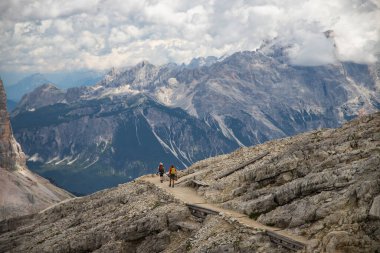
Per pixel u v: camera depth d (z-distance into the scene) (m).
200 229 51.84
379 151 48.91
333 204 43.38
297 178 53.72
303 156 56.78
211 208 55.53
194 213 57.41
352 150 52.69
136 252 57.00
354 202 42.09
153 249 55.53
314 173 49.34
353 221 39.41
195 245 49.47
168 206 59.28
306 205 45.97
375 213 37.97
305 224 44.62
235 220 49.28
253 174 58.19
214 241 47.47
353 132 56.56
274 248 43.44
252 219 50.22
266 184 56.50
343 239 36.97
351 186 43.47
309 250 38.72
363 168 45.16
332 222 41.84
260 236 45.12
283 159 58.31
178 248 51.00
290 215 46.50
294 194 48.81
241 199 54.88
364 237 36.91
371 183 41.41
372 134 53.97
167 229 56.47
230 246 45.59
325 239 37.88
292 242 41.97
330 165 50.72
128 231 58.09
